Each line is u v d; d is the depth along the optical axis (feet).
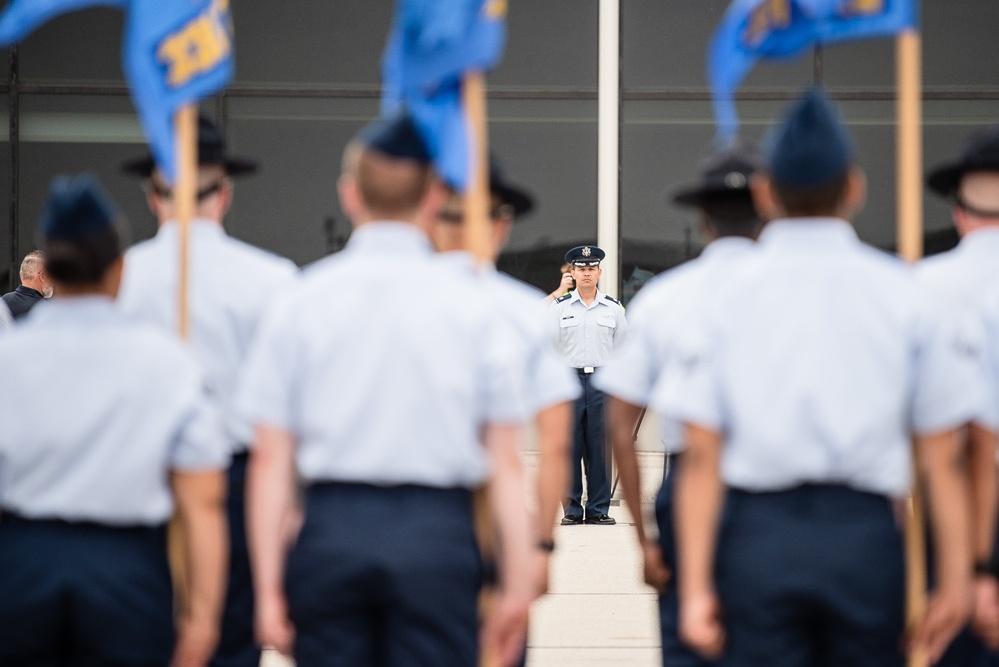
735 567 20.21
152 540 21.03
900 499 21.43
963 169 25.20
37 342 20.59
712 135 86.58
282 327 20.49
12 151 86.53
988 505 21.97
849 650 19.89
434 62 22.22
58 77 86.53
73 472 20.26
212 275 26.94
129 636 20.31
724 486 20.75
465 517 20.31
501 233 26.71
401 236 20.75
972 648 24.77
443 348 20.21
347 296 20.44
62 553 20.12
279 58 86.17
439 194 21.43
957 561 20.49
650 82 86.58
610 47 85.10
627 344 25.82
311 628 20.02
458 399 20.16
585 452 65.36
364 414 20.06
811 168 20.58
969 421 21.47
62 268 20.72
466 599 20.06
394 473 19.98
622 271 86.53
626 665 39.65
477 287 21.12
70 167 86.69
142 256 27.37
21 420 20.33
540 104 86.48
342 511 19.94
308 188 86.33
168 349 20.85
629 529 63.57
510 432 20.48
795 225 20.80
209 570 20.94
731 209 24.80
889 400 20.10
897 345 20.13
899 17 23.13
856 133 86.12
